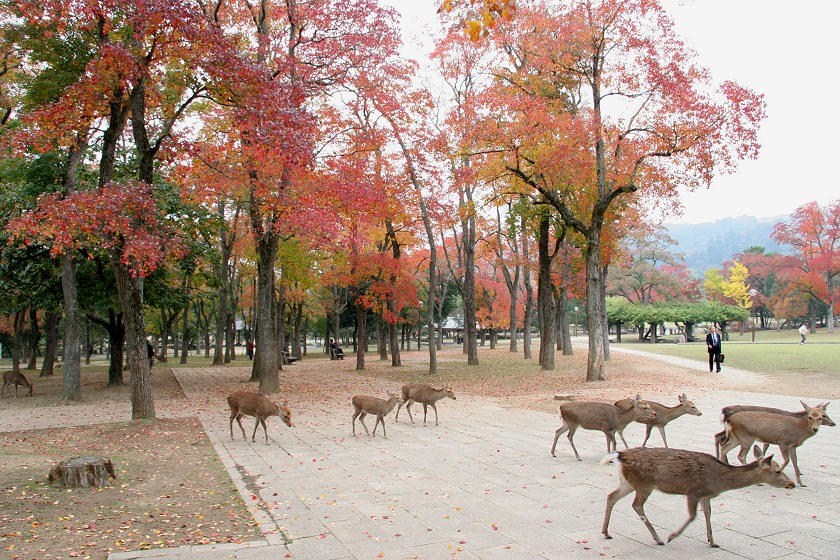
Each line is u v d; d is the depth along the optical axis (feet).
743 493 23.31
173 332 192.95
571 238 93.86
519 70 75.56
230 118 49.60
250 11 63.36
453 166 91.61
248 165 51.85
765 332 253.85
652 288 225.97
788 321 271.28
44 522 20.63
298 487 25.94
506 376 78.18
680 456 17.70
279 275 117.60
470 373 85.30
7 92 65.77
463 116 71.20
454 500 23.35
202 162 50.93
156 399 61.36
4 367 154.51
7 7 50.72
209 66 40.19
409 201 80.89
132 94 43.73
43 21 43.42
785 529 19.06
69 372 60.34
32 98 55.93
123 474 28.30
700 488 17.37
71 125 44.60
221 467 30.09
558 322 137.28
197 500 23.89
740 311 189.67
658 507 21.88
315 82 60.44
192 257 75.77
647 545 17.90
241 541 18.88
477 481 26.32
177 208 69.21
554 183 68.64
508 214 89.71
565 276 106.83
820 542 17.84
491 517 21.07
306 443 36.58
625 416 29.40
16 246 62.18
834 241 210.79
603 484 25.39
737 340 202.39
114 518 21.31
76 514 21.68
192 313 217.77
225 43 40.22
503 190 75.66
